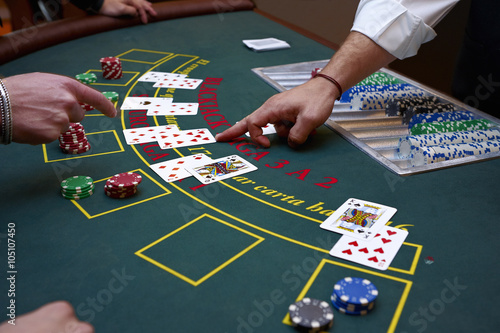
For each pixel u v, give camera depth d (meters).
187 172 0.85
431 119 1.04
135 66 1.30
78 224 0.73
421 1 0.96
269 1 2.24
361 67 0.96
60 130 0.79
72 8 2.48
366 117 1.09
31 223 0.73
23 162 0.88
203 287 0.63
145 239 0.70
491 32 1.09
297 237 0.71
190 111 1.07
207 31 1.59
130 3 1.60
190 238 0.70
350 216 0.75
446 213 0.76
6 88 0.76
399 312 0.60
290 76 1.27
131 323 0.59
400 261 0.67
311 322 0.57
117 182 0.78
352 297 0.60
